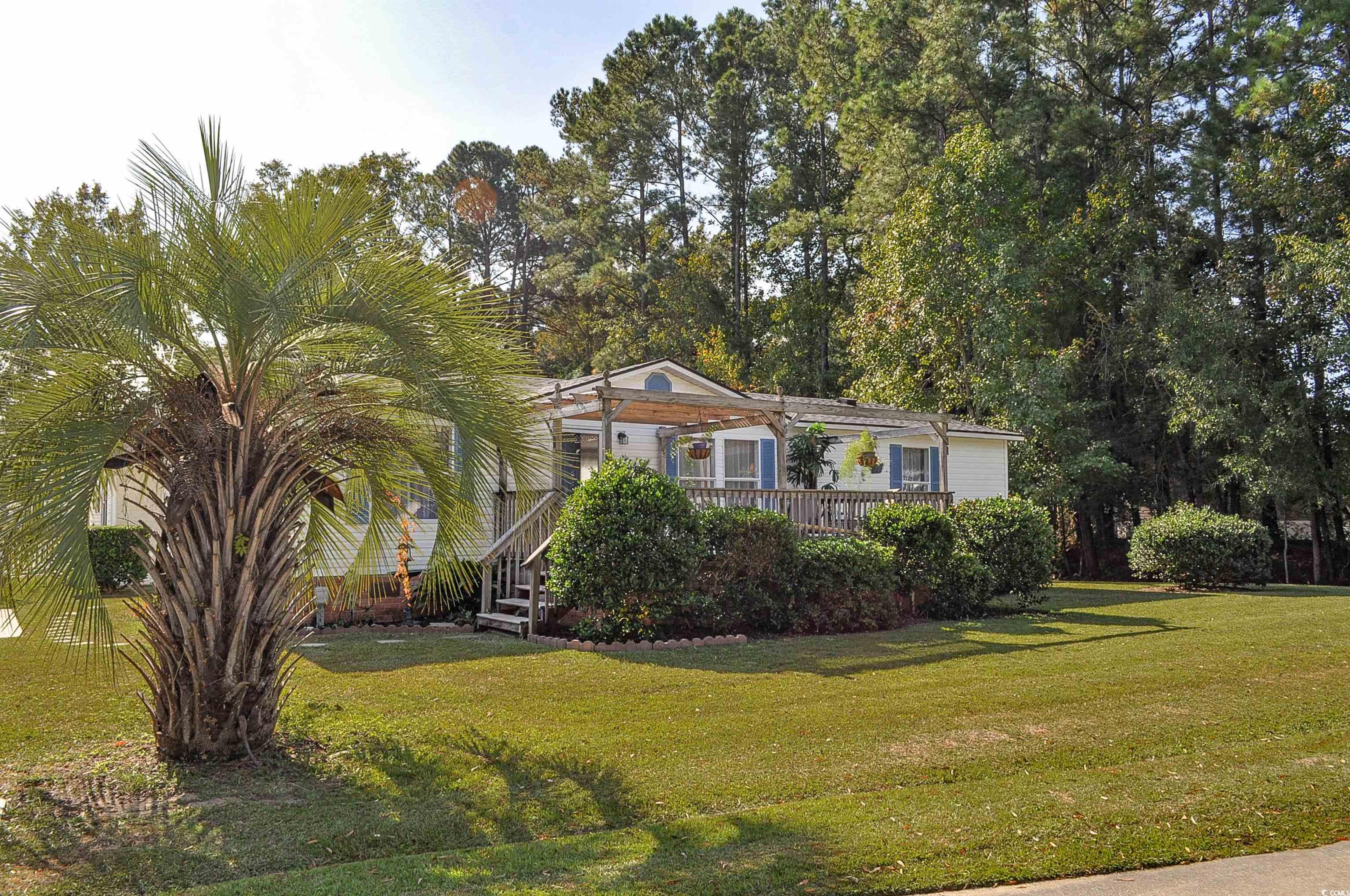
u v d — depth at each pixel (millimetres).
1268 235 24359
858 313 27953
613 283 37688
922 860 4113
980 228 24391
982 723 6676
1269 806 4848
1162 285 24281
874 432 19703
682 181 38156
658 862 4098
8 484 4703
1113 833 4453
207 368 5809
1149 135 25844
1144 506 27359
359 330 5957
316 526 7133
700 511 11367
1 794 5125
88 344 5309
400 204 29391
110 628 5008
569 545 10602
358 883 3855
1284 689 7660
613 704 7426
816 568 11602
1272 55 22781
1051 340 26219
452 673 8750
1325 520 26109
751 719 6875
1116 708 7078
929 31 26516
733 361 33688
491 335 6148
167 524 5445
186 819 4770
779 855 4176
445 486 6359
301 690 7992
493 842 4480
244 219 5766
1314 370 23094
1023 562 14156
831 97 31688
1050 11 27781
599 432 16328
